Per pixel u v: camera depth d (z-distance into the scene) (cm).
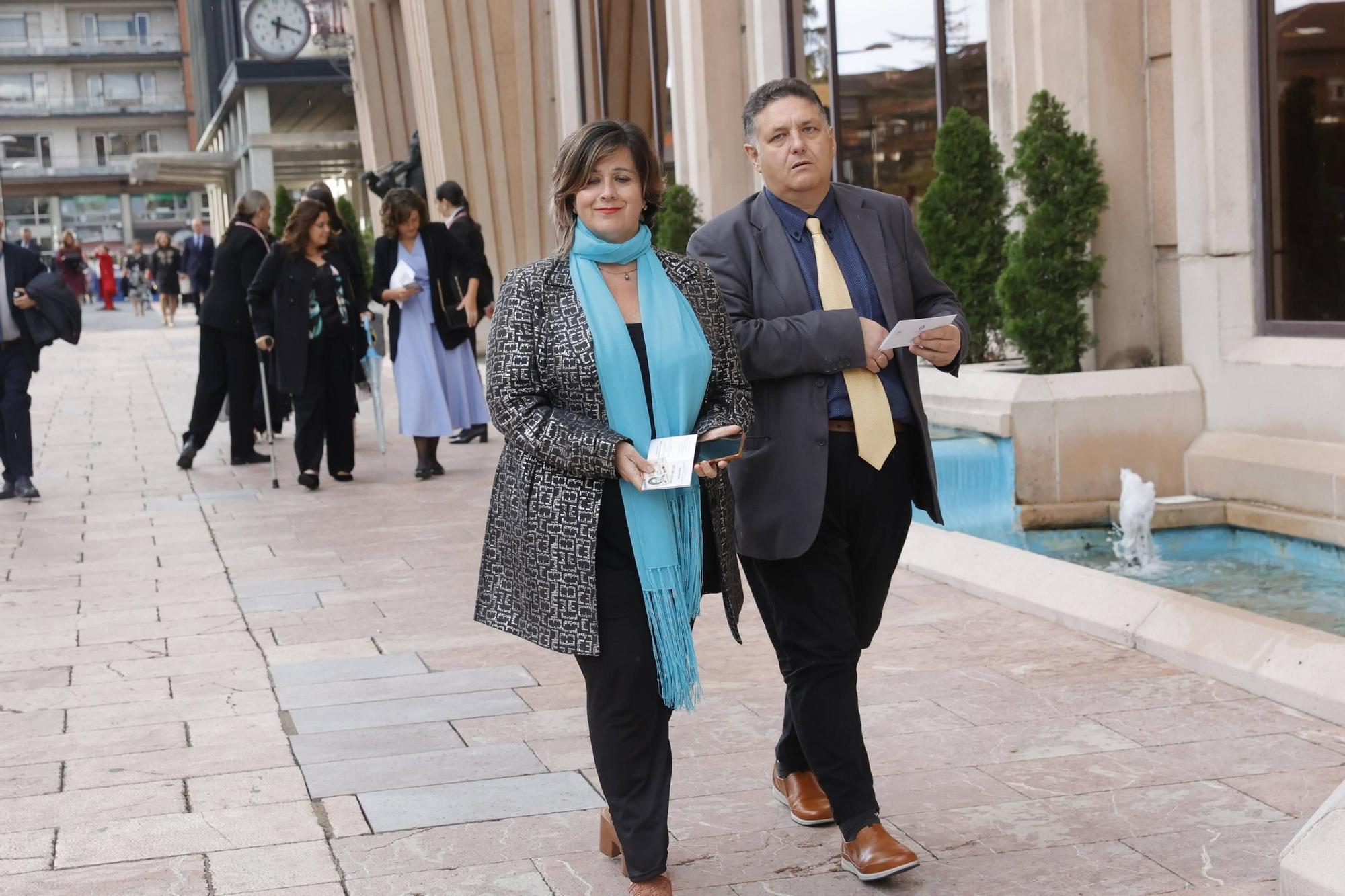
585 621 316
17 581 721
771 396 348
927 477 355
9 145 8481
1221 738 423
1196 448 729
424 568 730
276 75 3841
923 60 990
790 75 1155
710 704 482
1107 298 776
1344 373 650
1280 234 704
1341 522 633
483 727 469
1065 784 395
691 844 367
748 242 357
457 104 1844
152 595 684
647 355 324
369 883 349
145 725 482
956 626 563
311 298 983
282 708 497
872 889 336
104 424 1452
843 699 342
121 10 8519
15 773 436
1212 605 511
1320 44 671
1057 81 773
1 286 967
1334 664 442
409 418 1006
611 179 325
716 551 336
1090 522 723
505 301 329
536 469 323
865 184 1080
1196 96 728
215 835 382
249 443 1145
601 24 1680
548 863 357
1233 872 335
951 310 358
